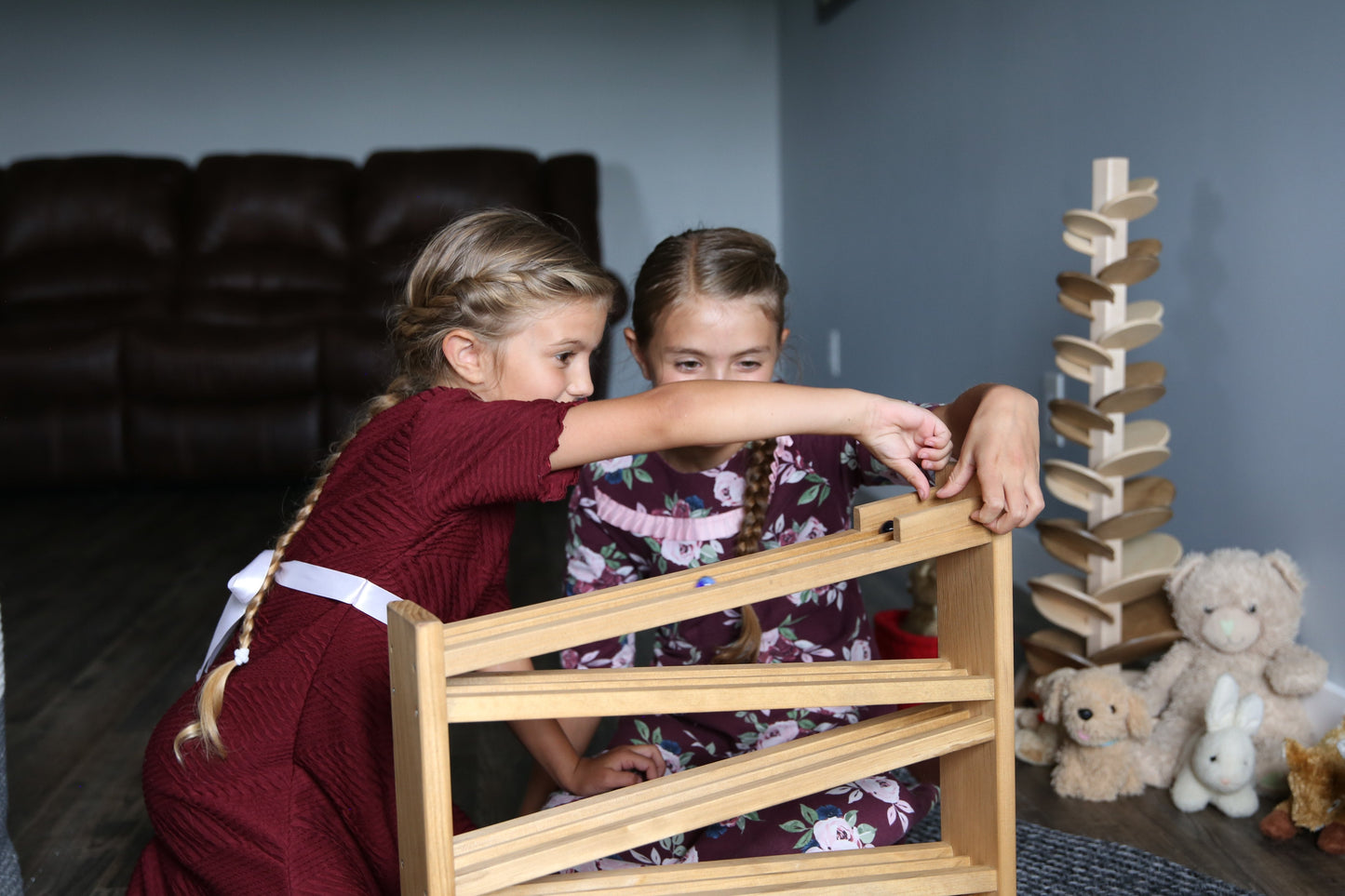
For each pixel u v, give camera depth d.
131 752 1.62
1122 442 1.52
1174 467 1.77
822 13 3.49
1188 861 1.23
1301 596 1.43
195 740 0.87
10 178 3.64
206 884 0.88
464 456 0.84
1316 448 1.46
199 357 3.20
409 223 3.68
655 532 1.17
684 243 1.09
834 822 1.01
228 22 4.01
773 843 1.00
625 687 0.69
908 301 2.88
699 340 1.06
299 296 3.48
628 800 0.70
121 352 3.21
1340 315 1.40
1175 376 1.76
